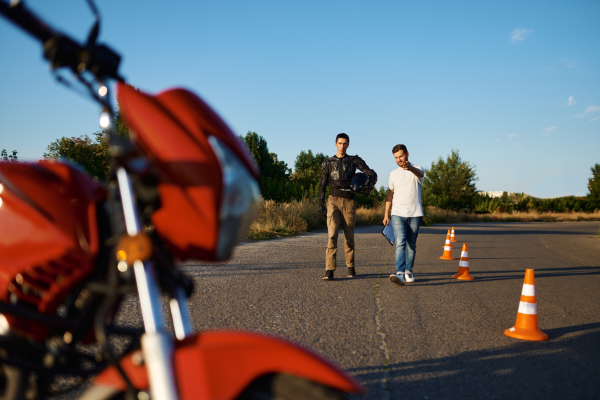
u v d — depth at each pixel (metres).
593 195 51.81
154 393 1.21
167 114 1.33
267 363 1.21
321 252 9.51
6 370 1.54
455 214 36.88
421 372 3.07
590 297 5.99
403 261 6.32
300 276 6.57
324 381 1.18
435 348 3.61
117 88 1.33
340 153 6.46
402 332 4.00
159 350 1.23
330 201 6.51
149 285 1.30
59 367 1.54
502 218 40.66
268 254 8.89
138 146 1.39
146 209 1.43
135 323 3.78
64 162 1.58
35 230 1.45
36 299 1.54
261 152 33.25
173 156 1.28
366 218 22.02
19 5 1.13
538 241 15.99
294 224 15.21
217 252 1.38
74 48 1.23
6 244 1.49
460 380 2.96
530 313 4.06
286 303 4.84
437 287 6.30
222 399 1.18
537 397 2.73
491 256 10.82
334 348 3.47
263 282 5.97
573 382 2.99
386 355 3.38
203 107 1.43
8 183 1.47
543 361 3.40
